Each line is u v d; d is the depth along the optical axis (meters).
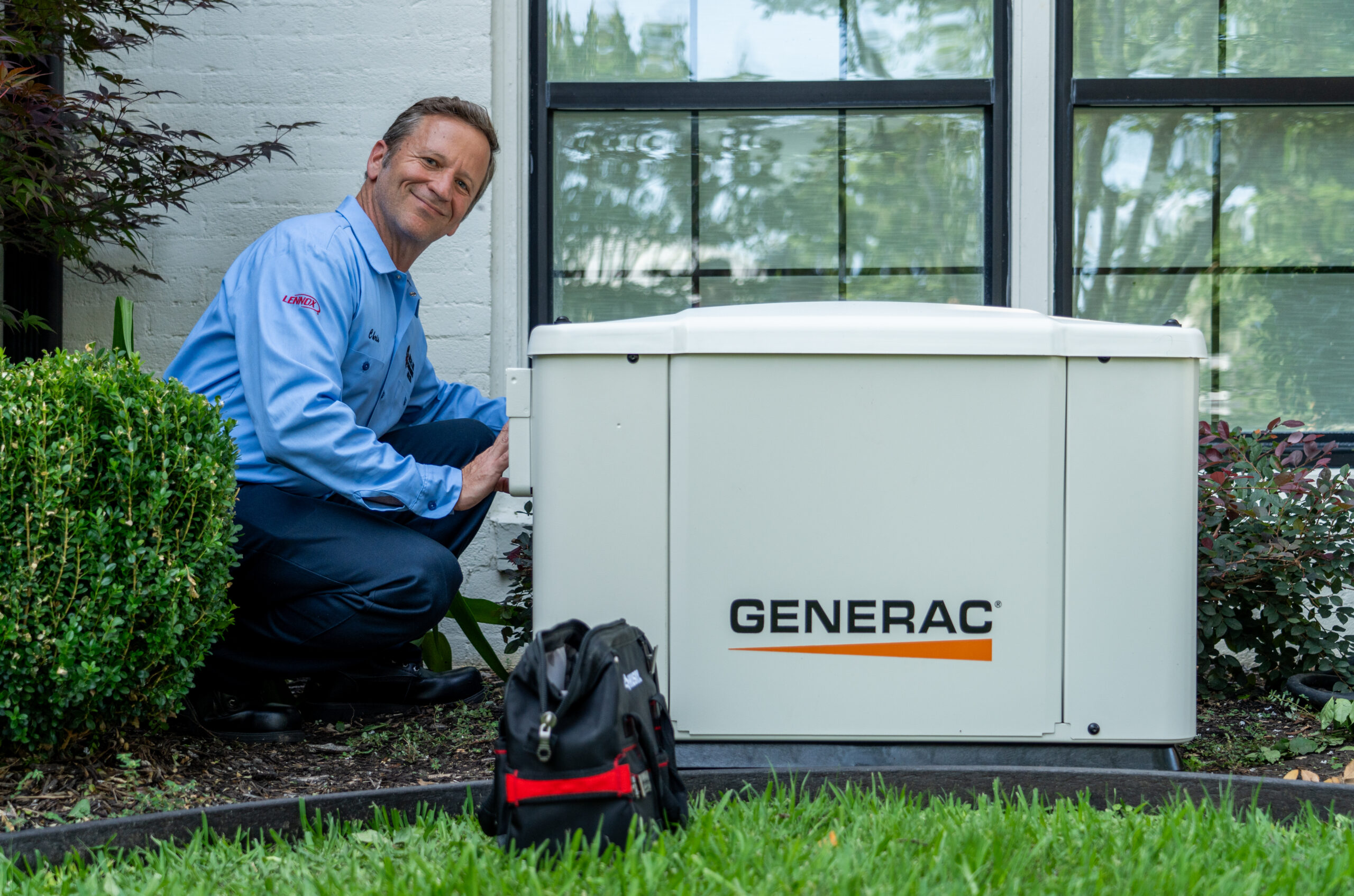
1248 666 2.98
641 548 1.76
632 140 3.49
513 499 3.28
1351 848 1.33
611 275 3.51
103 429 1.82
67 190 2.76
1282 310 3.46
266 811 1.65
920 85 3.41
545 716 1.32
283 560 2.16
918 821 1.54
